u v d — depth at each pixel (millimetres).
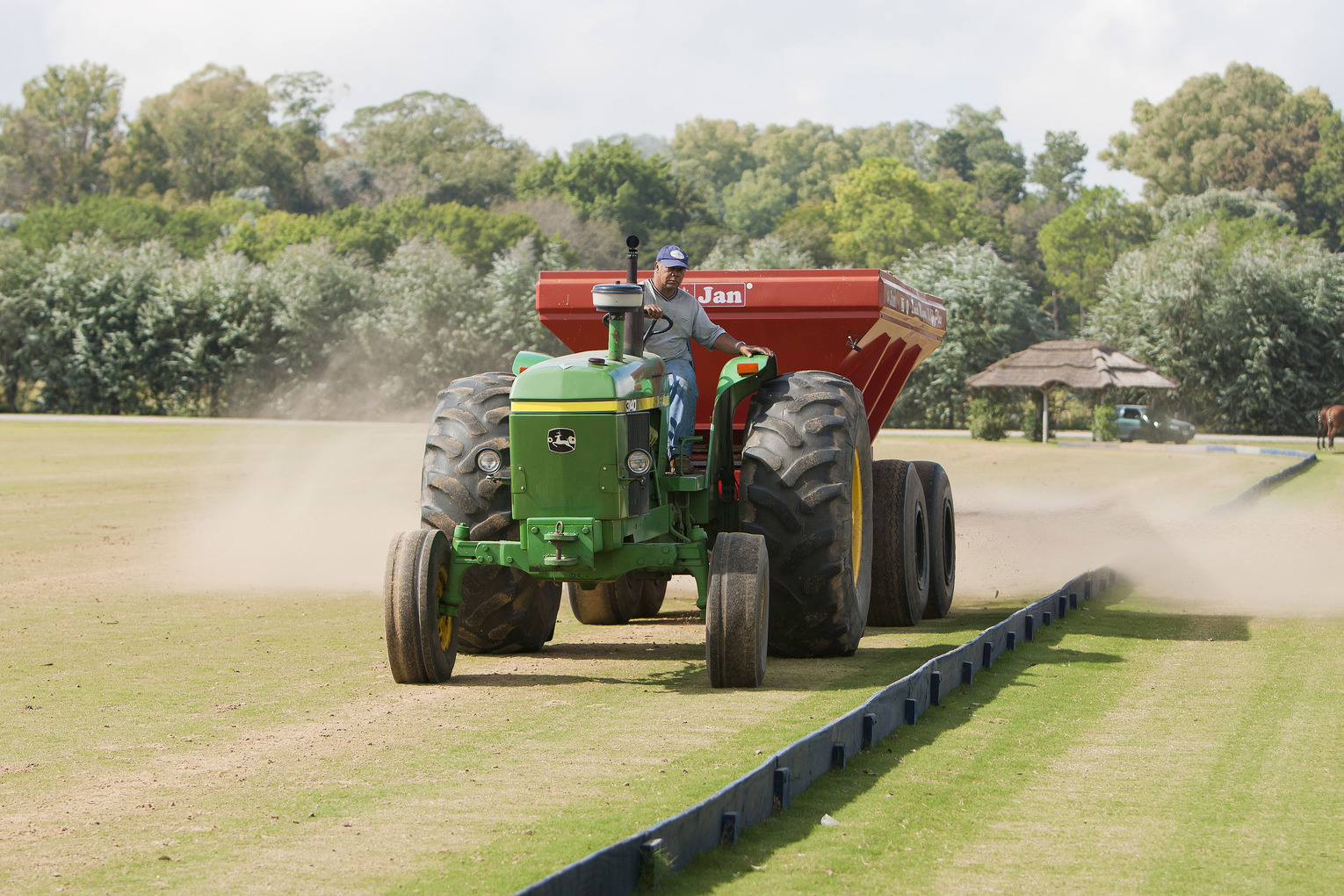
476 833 14523
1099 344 164250
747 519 24203
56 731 19438
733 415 26719
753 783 14961
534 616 25734
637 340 23562
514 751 18047
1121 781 16891
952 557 34938
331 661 25203
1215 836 14727
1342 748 18625
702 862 13734
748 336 28797
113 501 65688
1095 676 23766
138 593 35438
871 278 27969
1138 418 160375
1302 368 198625
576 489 21391
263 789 16328
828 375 26156
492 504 23953
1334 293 197875
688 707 20844
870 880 13242
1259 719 20438
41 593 35281
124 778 16859
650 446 23406
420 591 22438
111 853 13984
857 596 25734
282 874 13281
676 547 22359
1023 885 13180
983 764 17641
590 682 23203
